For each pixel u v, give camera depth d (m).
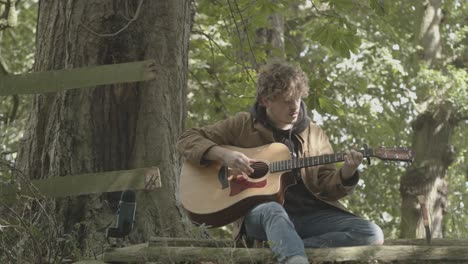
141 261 4.65
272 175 4.84
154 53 6.56
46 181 5.89
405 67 15.30
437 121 15.03
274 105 4.82
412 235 14.83
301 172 4.84
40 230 5.36
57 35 6.59
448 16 16.00
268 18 12.80
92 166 6.26
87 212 5.94
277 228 4.32
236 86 9.95
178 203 6.31
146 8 6.60
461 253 4.43
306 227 4.77
